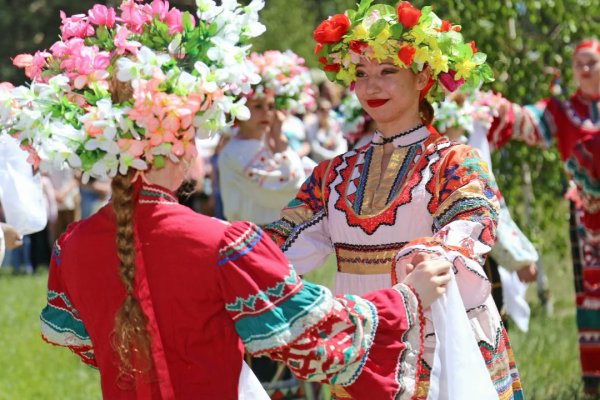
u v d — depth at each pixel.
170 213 2.87
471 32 7.60
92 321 2.94
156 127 2.79
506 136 6.12
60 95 2.92
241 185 6.09
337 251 3.80
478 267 3.38
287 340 2.81
